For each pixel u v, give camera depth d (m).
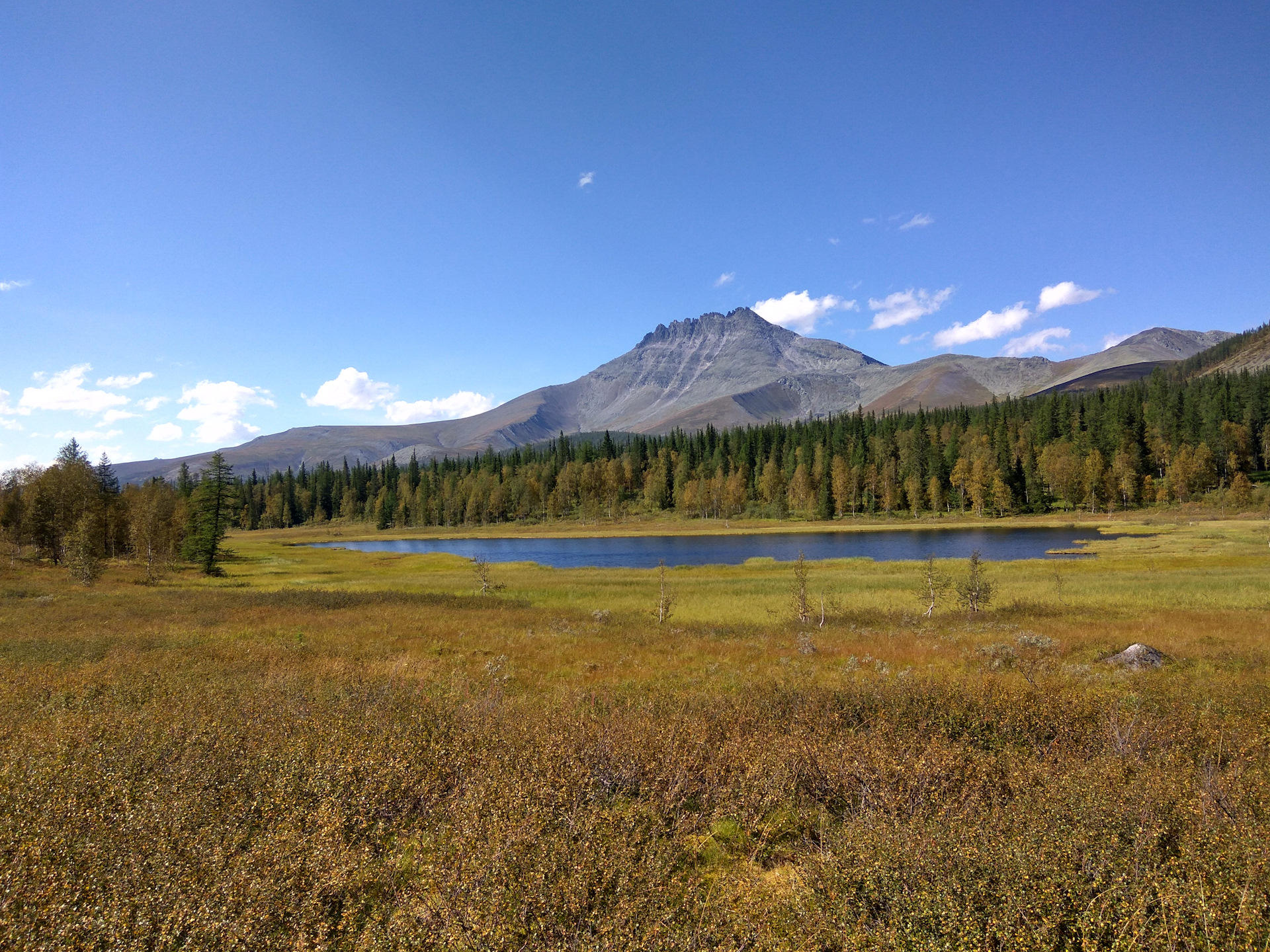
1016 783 5.67
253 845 4.65
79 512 60.59
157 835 4.63
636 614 28.12
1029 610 25.30
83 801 5.25
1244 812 4.95
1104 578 35.38
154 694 10.51
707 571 48.78
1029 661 14.19
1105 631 19.11
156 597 33.66
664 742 6.91
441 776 6.34
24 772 5.80
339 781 5.70
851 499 115.38
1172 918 3.57
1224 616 21.53
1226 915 3.58
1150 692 10.48
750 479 138.75
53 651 16.41
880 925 3.72
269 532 146.50
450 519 144.25
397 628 22.64
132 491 79.19
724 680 13.38
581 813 5.11
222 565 66.06
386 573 56.75
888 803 5.30
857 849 4.49
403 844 5.05
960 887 3.88
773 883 4.64
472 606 30.55
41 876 3.97
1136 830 4.65
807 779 6.38
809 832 5.57
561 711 9.08
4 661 14.66
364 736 7.15
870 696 9.52
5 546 63.34
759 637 20.42
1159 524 79.62
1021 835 4.51
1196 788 5.51
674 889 4.24
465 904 3.89
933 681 10.48
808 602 29.41
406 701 9.56
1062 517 97.69
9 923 3.53
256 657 15.81
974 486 106.44
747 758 6.48
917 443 122.06
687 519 124.62
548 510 137.75
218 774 6.11
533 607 30.30
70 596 34.62
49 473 61.25
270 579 51.41
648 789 5.95
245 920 3.67
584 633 21.70
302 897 4.02
